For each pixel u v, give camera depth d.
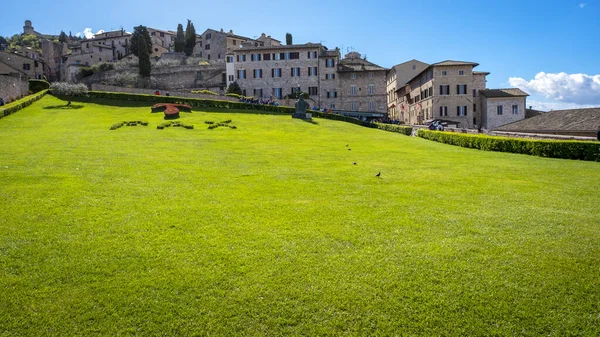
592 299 7.70
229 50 114.31
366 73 86.94
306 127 44.66
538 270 8.75
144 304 7.41
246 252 9.49
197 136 32.22
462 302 7.59
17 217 11.31
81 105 53.47
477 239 10.50
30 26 184.50
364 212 12.77
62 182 15.25
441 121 63.41
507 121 70.56
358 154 27.06
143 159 21.08
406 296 7.79
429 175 19.73
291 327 6.93
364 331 6.87
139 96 58.38
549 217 12.46
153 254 9.27
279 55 88.06
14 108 44.38
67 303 7.38
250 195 14.59
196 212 12.33
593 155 26.92
